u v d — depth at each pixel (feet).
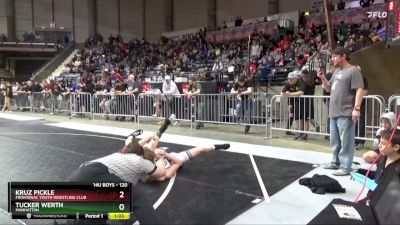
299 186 14.97
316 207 12.66
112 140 26.91
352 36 44.11
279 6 77.41
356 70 15.57
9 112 55.83
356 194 13.89
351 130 16.02
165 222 11.62
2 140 27.30
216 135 28.78
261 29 73.00
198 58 69.36
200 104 32.07
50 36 97.19
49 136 29.17
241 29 76.07
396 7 27.30
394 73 30.89
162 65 65.31
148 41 96.99
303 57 45.80
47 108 53.01
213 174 16.96
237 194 14.16
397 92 30.73
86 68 76.79
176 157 17.26
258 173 17.01
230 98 30.55
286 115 27.76
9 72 93.81
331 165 17.35
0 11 93.35
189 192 14.48
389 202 10.73
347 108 15.90
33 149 23.54
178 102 34.22
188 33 89.51
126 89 41.24
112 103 40.52
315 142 24.84
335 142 16.92
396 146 11.96
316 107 25.95
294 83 26.55
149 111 36.88
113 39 92.27
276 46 60.08
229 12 86.17
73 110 46.19
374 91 31.71
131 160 11.05
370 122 24.17
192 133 30.09
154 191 14.65
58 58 85.92
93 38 93.30
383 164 12.83
